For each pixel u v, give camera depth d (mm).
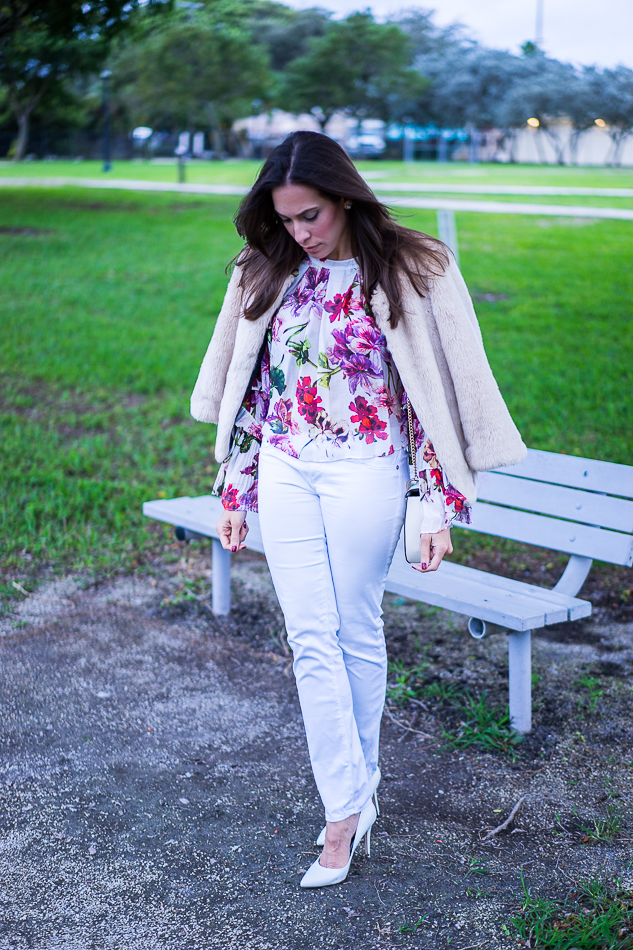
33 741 3092
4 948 2154
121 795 2795
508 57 53344
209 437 6547
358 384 2184
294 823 2672
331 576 2301
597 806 2736
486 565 4684
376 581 2307
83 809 2723
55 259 13477
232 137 60688
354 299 2145
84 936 2207
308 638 2293
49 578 4457
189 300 10953
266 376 2367
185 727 3203
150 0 18375
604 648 3791
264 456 2318
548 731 3148
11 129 57844
